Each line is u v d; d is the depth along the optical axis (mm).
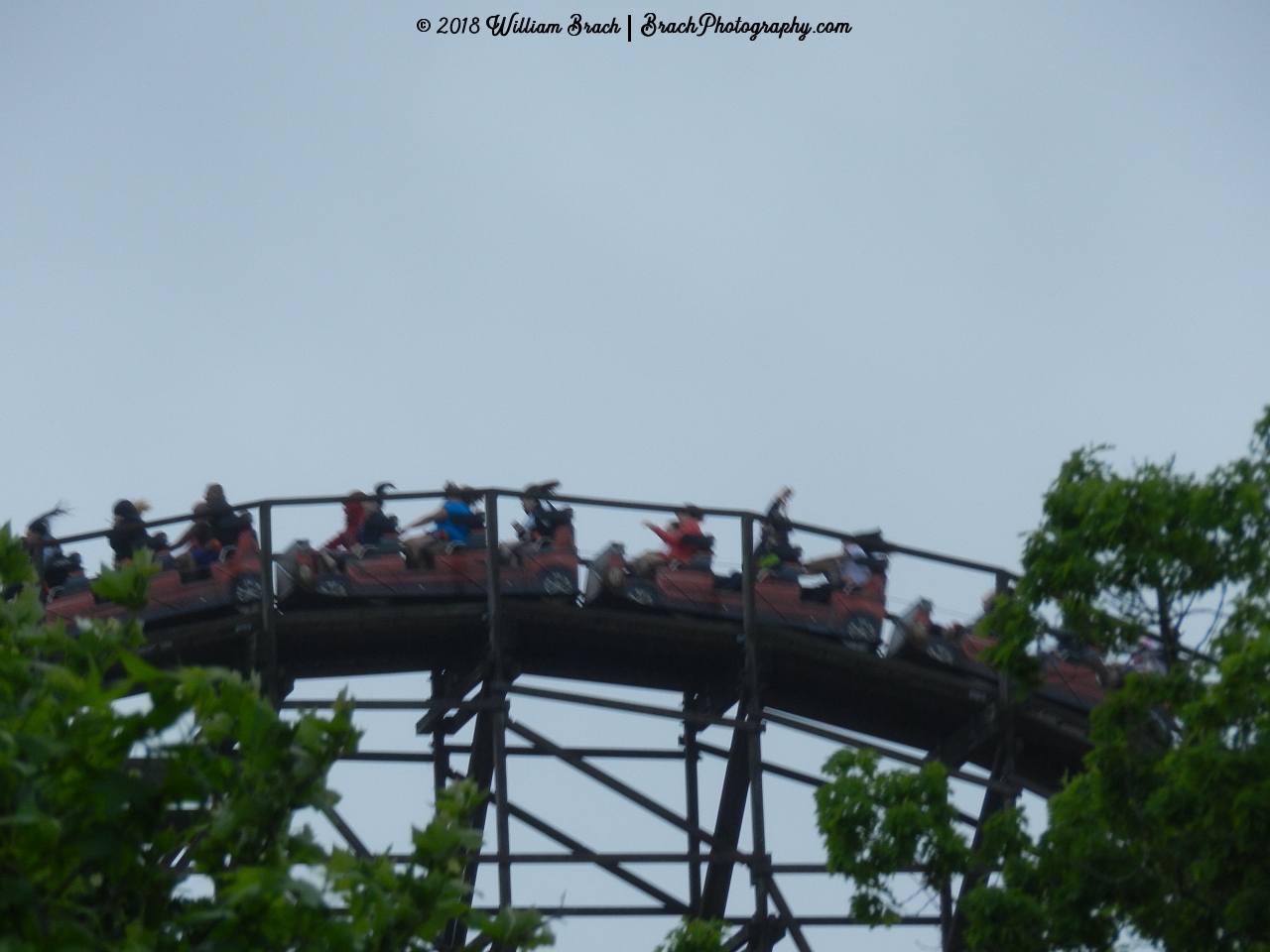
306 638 53062
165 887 21219
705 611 54156
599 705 52438
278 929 20562
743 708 53969
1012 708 54875
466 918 22188
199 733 21859
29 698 21156
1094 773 37000
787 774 53906
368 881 21766
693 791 54625
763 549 55031
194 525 53250
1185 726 36281
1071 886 36625
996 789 53844
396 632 53656
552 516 53938
